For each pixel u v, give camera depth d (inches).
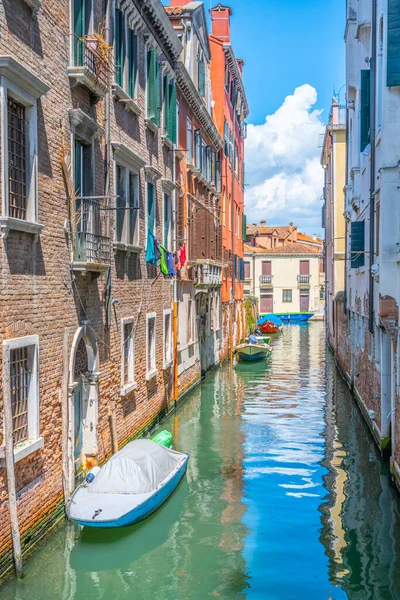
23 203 342.0
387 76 483.5
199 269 901.8
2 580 305.7
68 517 376.8
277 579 342.6
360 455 577.6
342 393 909.8
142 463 431.2
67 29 396.8
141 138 589.6
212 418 739.4
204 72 985.5
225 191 1263.5
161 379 682.2
